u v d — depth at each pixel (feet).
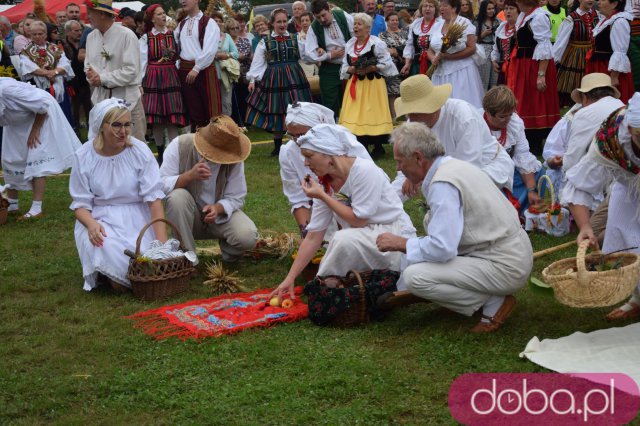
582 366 12.11
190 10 33.45
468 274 13.50
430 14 33.27
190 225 18.15
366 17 32.99
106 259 16.85
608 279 12.46
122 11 41.27
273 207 25.14
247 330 14.42
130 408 11.62
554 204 20.52
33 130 24.04
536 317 14.69
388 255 15.37
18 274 18.60
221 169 18.29
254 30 46.06
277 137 35.29
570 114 21.08
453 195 13.30
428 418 10.96
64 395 12.10
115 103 17.16
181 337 14.16
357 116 33.45
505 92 19.94
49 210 25.64
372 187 15.10
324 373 12.45
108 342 14.11
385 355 13.15
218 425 10.97
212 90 34.27
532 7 31.19
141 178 17.57
